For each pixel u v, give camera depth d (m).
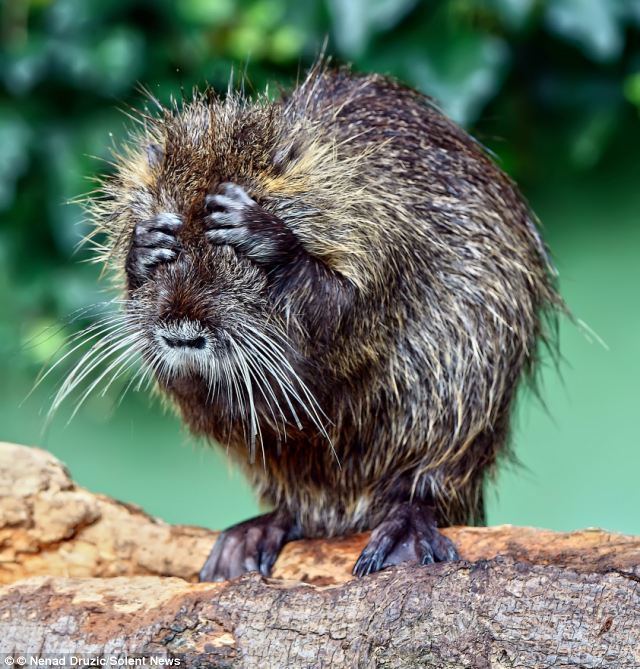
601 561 5.47
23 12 10.46
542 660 5.19
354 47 9.59
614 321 10.97
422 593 5.37
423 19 9.83
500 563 5.37
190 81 10.32
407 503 6.66
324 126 6.92
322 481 6.93
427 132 7.16
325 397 6.54
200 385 6.48
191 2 10.29
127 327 6.45
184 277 6.15
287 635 5.40
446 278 6.85
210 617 5.47
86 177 7.91
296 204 6.49
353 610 5.41
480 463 7.02
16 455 6.61
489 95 10.13
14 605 5.59
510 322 7.04
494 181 7.27
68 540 6.56
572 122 10.68
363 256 6.50
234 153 6.45
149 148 6.86
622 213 10.90
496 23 10.04
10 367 10.89
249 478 7.29
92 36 10.40
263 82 10.17
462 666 5.26
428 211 6.89
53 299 10.82
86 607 5.56
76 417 11.42
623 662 5.11
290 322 6.29
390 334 6.72
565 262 10.98
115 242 7.05
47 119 10.51
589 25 9.80
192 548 6.79
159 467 11.58
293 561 6.54
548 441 11.23
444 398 6.83
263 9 10.25
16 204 10.72
